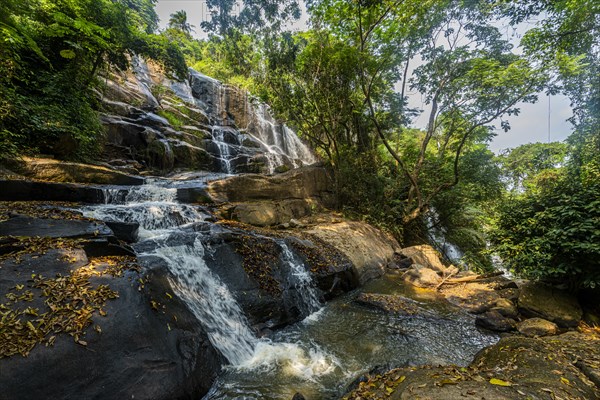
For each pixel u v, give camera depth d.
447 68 10.78
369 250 9.08
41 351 2.28
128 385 2.44
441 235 13.54
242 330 4.14
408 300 6.14
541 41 7.84
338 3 9.86
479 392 2.17
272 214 8.77
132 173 9.48
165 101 15.42
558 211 4.96
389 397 2.30
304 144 22.08
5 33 5.61
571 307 5.02
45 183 5.40
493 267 11.84
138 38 9.26
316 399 2.97
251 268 5.12
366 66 11.09
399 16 10.28
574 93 8.16
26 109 6.80
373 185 12.41
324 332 4.67
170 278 3.82
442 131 16.41
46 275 3.00
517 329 4.82
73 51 7.89
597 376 2.56
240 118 19.28
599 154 6.07
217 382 3.16
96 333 2.59
